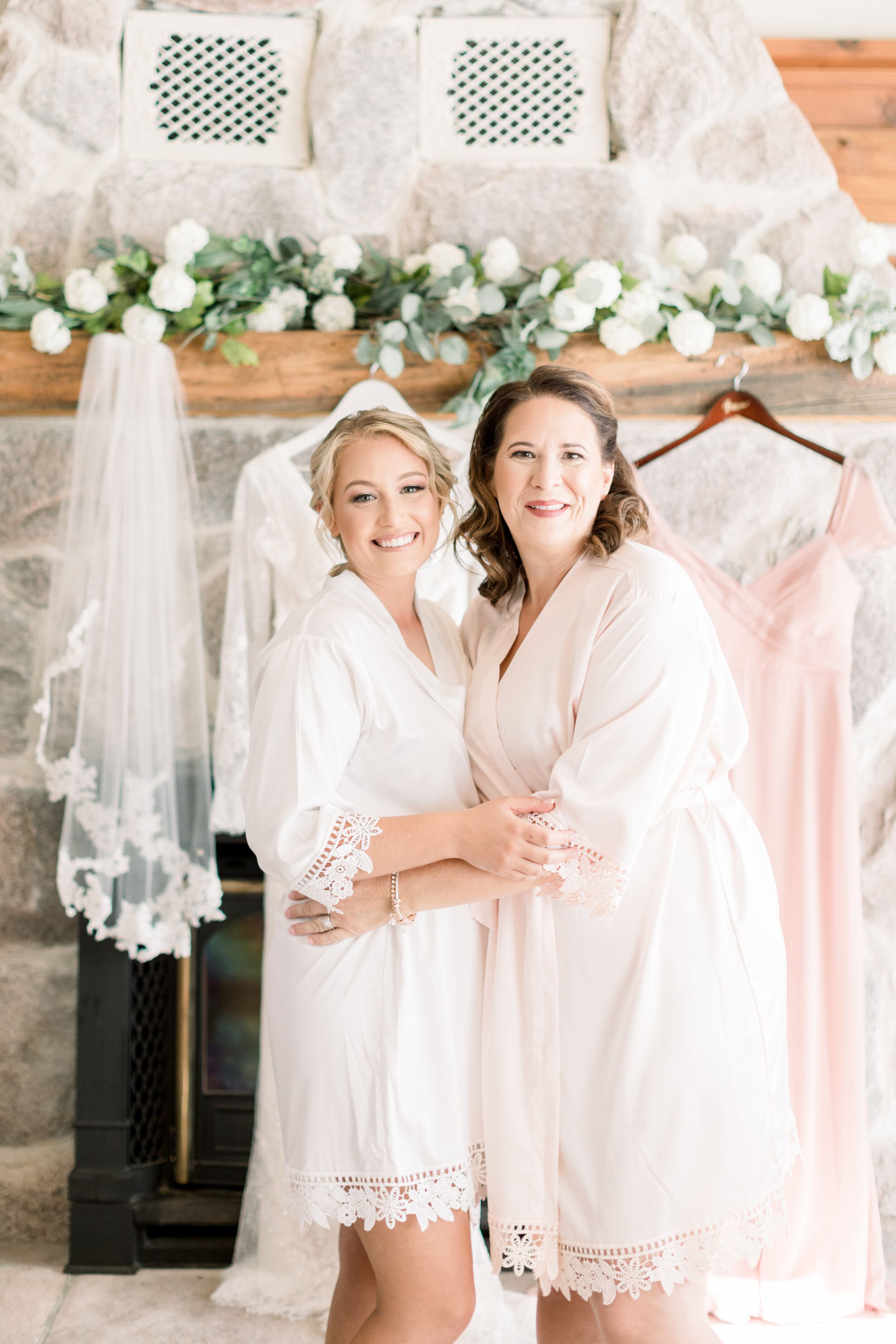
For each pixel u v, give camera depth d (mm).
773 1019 1349
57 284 2137
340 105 2221
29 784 2217
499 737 1413
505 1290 2010
